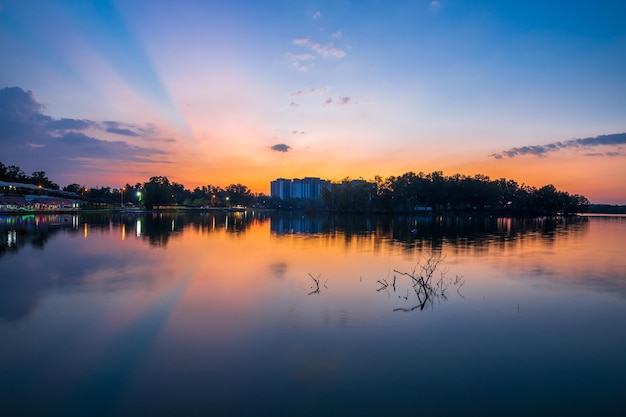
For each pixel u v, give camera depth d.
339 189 174.50
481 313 19.53
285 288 23.94
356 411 10.67
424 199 163.25
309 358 13.89
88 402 11.01
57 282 24.86
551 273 29.94
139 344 14.96
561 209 178.50
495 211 178.62
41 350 14.37
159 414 10.48
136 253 37.91
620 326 17.81
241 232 67.06
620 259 37.44
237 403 10.99
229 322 17.56
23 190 140.25
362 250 42.50
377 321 17.98
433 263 33.56
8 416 10.33
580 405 11.17
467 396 11.55
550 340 16.03
